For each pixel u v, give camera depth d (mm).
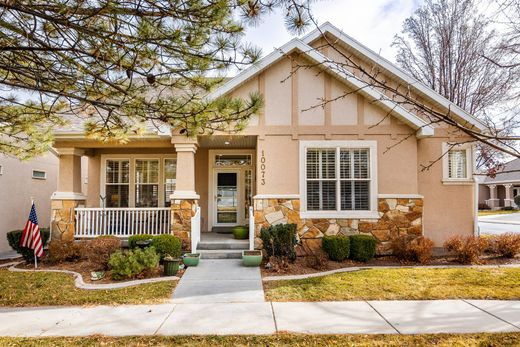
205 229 12328
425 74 18969
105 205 12156
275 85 9750
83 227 10141
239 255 9312
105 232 10047
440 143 10305
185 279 7348
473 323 4855
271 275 7672
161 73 3932
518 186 36656
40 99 4336
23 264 9195
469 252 8766
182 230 9516
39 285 7008
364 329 4684
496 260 9070
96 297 6223
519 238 9430
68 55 3680
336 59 10711
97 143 10281
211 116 4449
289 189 9594
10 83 3754
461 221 10211
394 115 9688
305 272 7898
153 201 12320
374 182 9594
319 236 9461
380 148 9688
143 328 4797
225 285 6902
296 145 9695
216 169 12516
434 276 7320
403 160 9672
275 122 9703
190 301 5984
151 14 3379
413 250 8906
